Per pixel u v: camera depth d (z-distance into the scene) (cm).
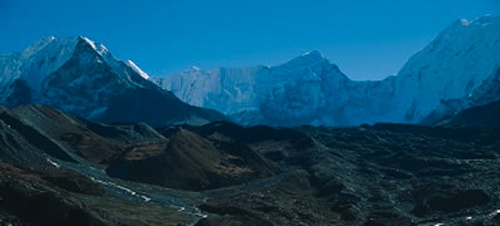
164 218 19200
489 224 19538
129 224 16700
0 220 13875
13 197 14812
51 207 14838
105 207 19150
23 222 14275
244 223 19812
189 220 19462
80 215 14938
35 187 16425
